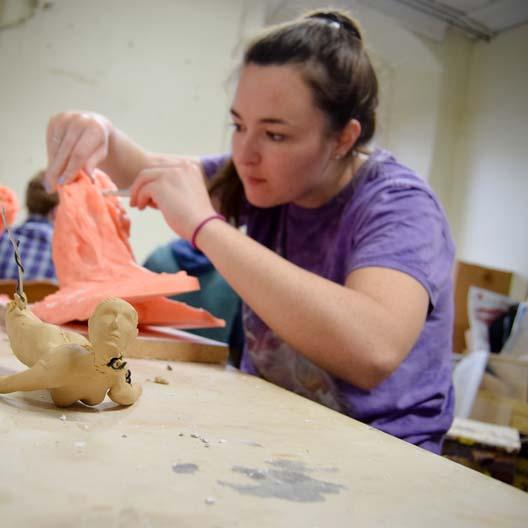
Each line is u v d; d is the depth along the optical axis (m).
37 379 0.46
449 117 2.97
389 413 0.88
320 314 0.74
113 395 0.50
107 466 0.36
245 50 0.97
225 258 0.80
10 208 1.00
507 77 2.81
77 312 0.80
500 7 2.65
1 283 1.22
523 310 2.16
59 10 2.30
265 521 0.31
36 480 0.32
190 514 0.30
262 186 0.97
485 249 2.81
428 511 0.35
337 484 0.38
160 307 0.92
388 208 0.88
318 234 1.03
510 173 2.73
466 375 1.90
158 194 0.90
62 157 0.99
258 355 1.04
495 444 1.21
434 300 0.84
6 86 2.24
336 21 0.98
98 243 0.93
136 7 2.44
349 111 0.95
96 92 2.40
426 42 2.83
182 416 0.50
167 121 2.54
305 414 0.57
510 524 0.35
